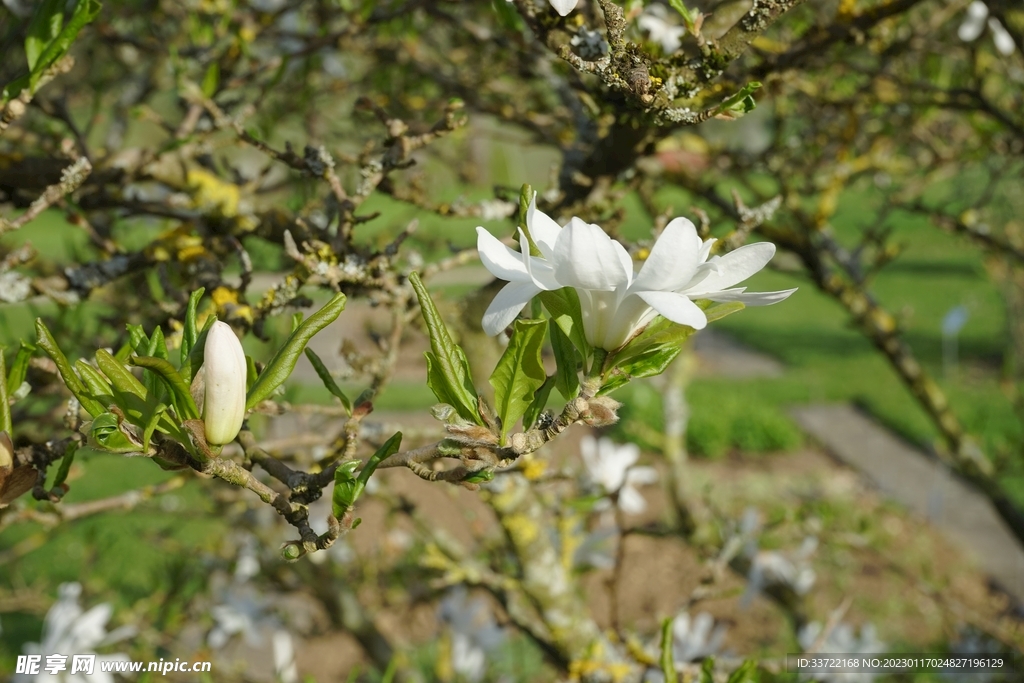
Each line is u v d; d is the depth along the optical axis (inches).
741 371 560.4
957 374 511.5
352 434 49.3
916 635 245.0
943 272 768.3
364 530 218.8
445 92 127.7
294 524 45.3
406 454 44.3
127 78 144.8
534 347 40.4
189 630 185.8
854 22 73.5
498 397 41.8
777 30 126.3
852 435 452.4
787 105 146.3
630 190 86.0
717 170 137.4
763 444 430.6
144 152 93.0
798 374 544.4
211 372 40.1
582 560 114.7
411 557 164.6
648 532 91.6
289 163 71.7
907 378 147.4
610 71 53.5
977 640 165.0
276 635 118.6
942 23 114.1
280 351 41.7
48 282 77.3
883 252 143.6
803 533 169.5
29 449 52.0
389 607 171.0
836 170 136.9
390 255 72.7
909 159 150.6
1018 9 86.5
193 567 165.2
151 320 84.0
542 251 41.2
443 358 41.7
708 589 101.1
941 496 363.3
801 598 164.1
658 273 38.5
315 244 72.5
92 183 85.3
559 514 100.5
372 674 212.4
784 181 133.8
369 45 126.4
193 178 91.0
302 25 133.3
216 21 117.3
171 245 83.4
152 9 128.4
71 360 93.0
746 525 130.9
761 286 743.7
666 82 55.6
